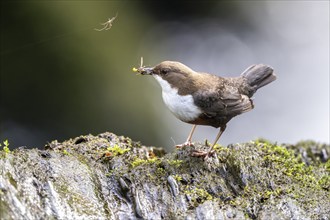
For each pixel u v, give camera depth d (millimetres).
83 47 13266
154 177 6145
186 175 6207
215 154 6633
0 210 4953
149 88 13484
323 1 17109
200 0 16125
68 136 12578
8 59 12727
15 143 12359
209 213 5625
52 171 5727
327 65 15648
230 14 16219
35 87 12789
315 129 14469
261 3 16703
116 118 12812
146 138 12852
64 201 5441
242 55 15352
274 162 6758
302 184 6355
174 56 14703
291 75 15562
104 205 5656
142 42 14547
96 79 13070
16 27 12750
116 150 6586
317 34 16344
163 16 15492
